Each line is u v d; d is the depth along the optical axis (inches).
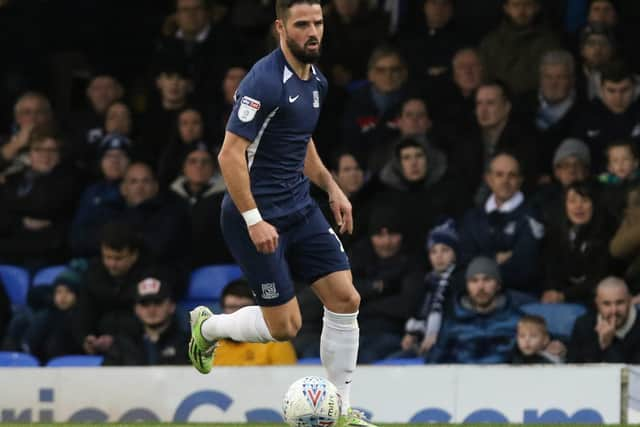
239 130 954.7
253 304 1569.9
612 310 1488.7
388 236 1627.7
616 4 1877.5
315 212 1016.9
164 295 1640.0
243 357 1507.1
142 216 1811.0
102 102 2018.9
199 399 1363.2
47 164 1903.3
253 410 1348.4
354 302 1011.9
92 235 1843.0
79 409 1389.0
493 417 1309.1
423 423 1286.9
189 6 1967.3
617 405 1285.7
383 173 1728.6
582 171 1646.2
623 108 1720.0
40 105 1995.6
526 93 1790.1
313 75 991.6
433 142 1747.0
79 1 2188.7
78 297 1734.7
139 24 2207.2
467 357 1550.2
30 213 1894.7
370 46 1961.1
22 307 1829.5
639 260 1577.3
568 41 1888.5
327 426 946.1
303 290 1643.7
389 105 1817.2
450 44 1900.8
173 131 1889.8
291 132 981.8
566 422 1294.3
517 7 1831.9
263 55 1945.1
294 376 1343.5
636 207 1578.5
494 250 1612.9
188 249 1798.7
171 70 1940.2
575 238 1596.9
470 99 1806.1
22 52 2176.4
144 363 1642.5
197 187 1823.3
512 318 1553.9
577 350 1505.9
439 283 1592.0
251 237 962.1
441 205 1691.7
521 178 1627.7
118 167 1863.9
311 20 956.6
